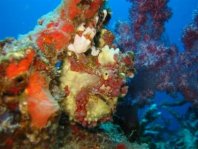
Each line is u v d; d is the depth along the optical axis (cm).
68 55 32
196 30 57
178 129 76
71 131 33
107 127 41
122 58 33
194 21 60
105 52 33
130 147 38
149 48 55
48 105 24
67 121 33
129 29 57
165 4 57
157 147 66
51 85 28
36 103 23
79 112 32
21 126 23
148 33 57
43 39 31
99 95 32
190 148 64
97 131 37
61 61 33
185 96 58
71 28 31
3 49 25
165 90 57
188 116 73
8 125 21
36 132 23
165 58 55
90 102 32
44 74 25
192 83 57
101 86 32
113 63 32
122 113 54
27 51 24
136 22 56
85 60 32
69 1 31
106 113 33
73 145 32
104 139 36
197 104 58
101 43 35
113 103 33
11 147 22
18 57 23
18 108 23
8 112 22
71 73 32
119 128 46
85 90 32
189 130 69
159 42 58
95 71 32
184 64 57
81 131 34
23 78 23
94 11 32
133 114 55
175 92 58
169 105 74
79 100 32
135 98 56
